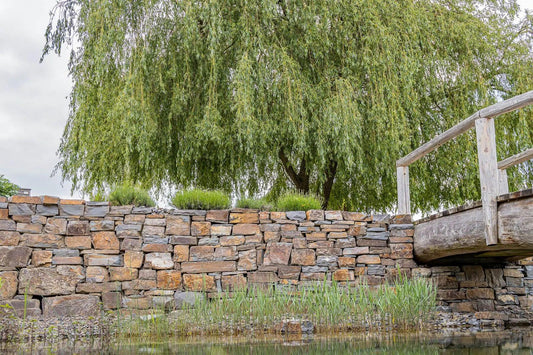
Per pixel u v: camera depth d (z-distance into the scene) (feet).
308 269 19.71
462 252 16.38
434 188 32.40
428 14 30.48
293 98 25.75
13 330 14.69
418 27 28.68
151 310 17.17
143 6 25.49
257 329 14.82
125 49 25.32
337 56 28.84
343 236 20.21
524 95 12.40
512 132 31.42
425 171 29.53
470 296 19.39
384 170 28.84
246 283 19.21
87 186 27.66
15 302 17.12
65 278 17.94
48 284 17.70
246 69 24.71
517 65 31.35
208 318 15.94
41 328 15.16
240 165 28.45
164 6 26.30
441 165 30.58
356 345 11.19
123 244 18.72
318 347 10.91
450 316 17.76
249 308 16.30
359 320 15.85
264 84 25.85
